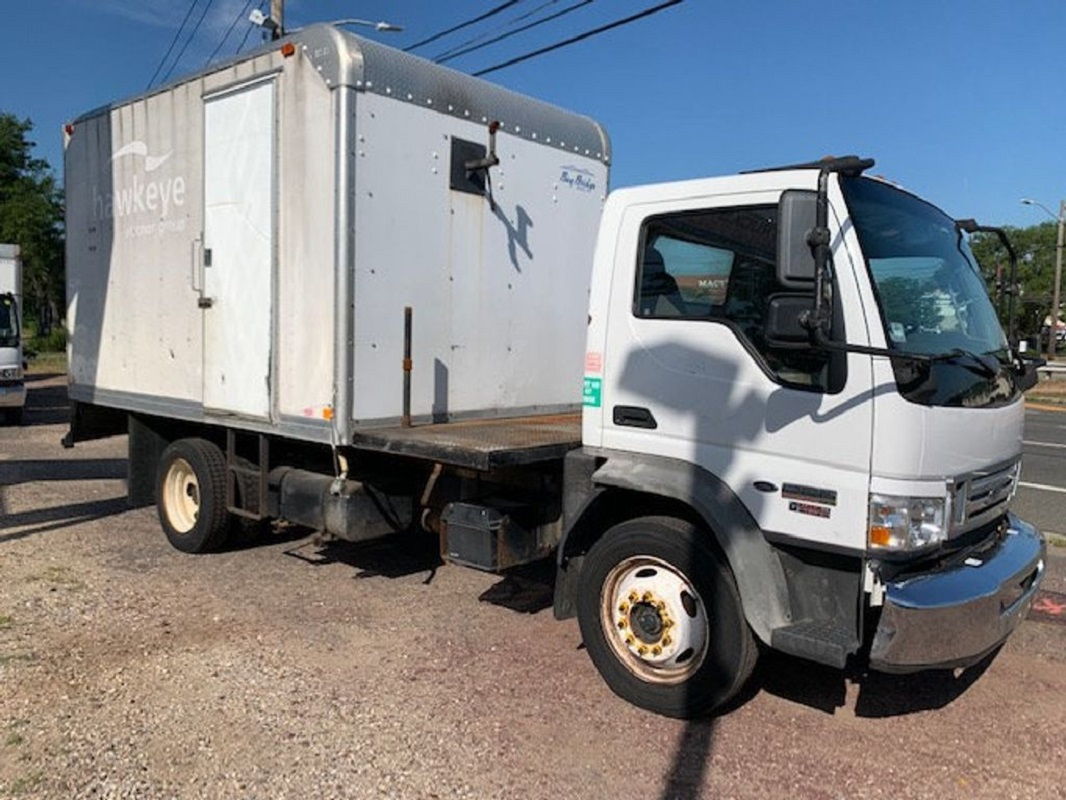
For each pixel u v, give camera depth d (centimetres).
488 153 579
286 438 598
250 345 585
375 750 381
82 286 788
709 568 396
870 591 362
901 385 350
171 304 663
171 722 403
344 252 508
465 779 360
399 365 543
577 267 658
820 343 343
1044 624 549
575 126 652
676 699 410
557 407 650
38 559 663
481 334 591
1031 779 369
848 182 379
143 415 746
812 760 382
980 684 462
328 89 512
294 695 433
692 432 404
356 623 536
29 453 1226
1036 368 467
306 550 700
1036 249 5419
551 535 504
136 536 743
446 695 437
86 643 496
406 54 538
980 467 387
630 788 357
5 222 4772
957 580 366
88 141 764
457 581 623
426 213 551
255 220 573
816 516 368
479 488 529
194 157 627
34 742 382
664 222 416
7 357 1573
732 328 391
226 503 654
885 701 440
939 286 411
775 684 457
